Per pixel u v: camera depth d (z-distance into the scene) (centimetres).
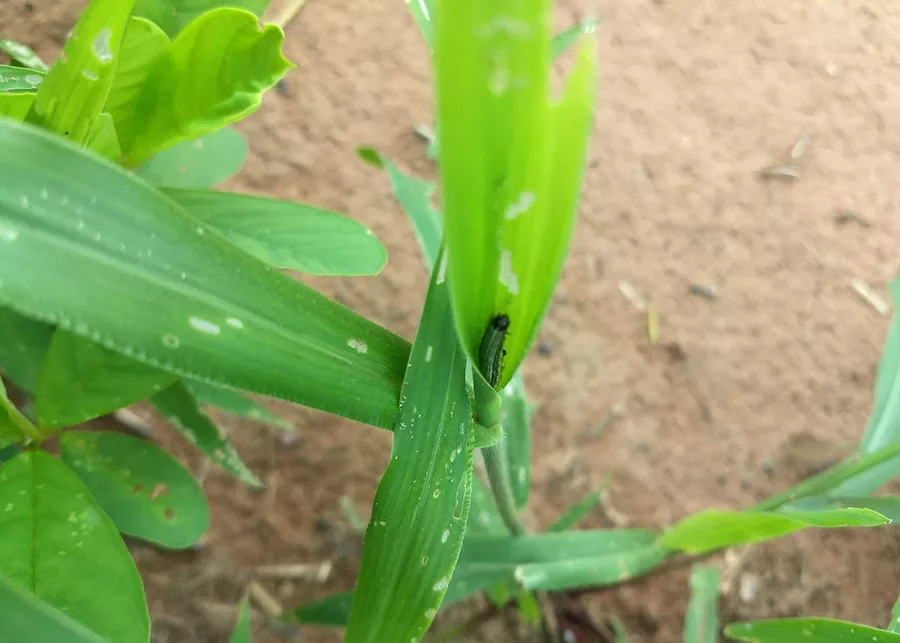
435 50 11
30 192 13
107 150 20
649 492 46
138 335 13
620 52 59
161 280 14
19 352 27
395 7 57
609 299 50
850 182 56
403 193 34
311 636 40
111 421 41
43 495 20
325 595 41
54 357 22
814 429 48
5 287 12
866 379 49
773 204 54
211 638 39
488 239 13
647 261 52
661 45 59
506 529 37
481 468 39
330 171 50
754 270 52
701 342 50
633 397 48
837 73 60
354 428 45
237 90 20
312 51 54
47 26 45
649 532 34
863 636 22
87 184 13
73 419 22
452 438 17
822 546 45
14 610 13
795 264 53
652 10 61
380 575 17
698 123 57
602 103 57
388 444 45
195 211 22
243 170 49
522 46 11
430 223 34
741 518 25
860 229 54
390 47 55
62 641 13
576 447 46
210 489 42
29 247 13
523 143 12
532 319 15
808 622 23
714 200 54
